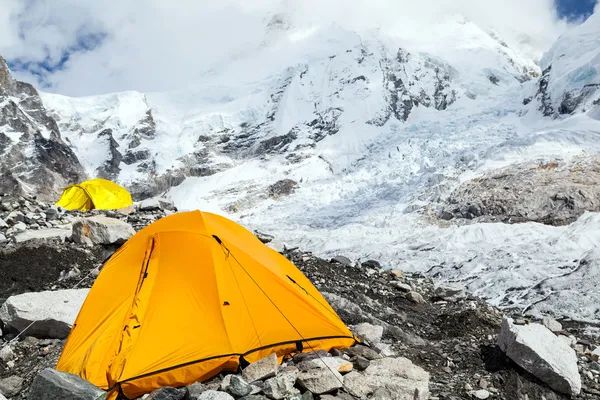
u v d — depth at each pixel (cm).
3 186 13888
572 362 648
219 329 625
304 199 11006
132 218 1541
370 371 608
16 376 676
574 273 1675
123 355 591
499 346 709
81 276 1080
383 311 991
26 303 789
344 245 3400
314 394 552
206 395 522
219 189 15050
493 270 2016
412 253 2714
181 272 649
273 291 677
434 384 623
